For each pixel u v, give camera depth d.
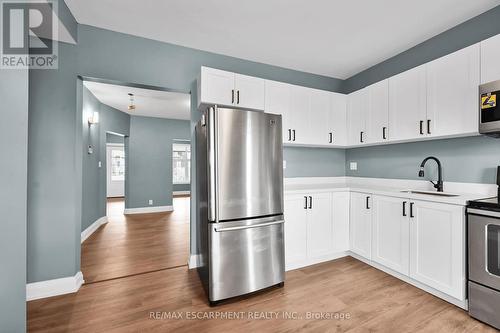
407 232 2.18
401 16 2.14
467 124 1.93
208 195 1.90
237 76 2.52
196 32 2.42
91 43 2.29
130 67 2.45
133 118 6.06
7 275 1.01
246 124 2.02
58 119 2.12
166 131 6.50
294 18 2.18
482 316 1.64
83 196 3.80
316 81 3.48
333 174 3.59
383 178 3.04
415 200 2.11
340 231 2.82
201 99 2.34
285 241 2.49
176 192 9.75
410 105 2.38
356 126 3.05
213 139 1.89
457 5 1.98
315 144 3.02
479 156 2.12
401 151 2.83
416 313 1.78
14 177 1.03
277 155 2.18
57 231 2.10
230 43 2.64
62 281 2.10
